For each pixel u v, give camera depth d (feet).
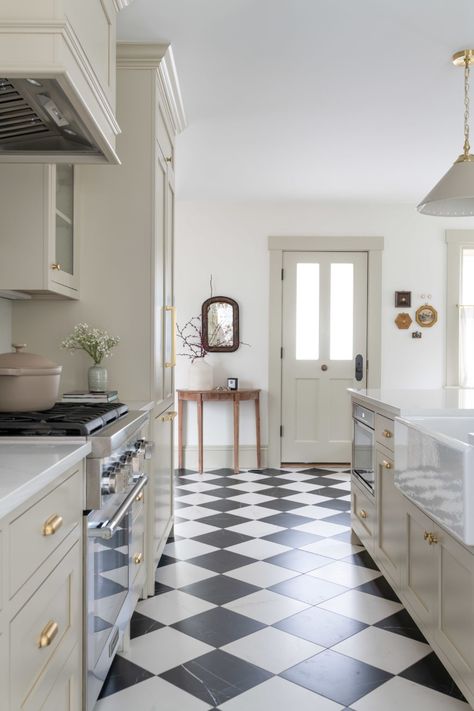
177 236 20.22
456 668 6.38
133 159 9.62
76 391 9.48
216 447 20.21
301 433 20.54
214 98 11.69
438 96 11.63
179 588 9.95
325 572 10.70
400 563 8.66
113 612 6.56
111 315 9.64
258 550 11.85
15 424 5.87
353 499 12.20
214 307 20.15
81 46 5.40
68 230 9.11
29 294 9.21
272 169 16.49
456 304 20.39
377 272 20.31
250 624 8.66
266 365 20.33
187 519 13.99
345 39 9.45
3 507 3.32
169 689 6.95
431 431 6.81
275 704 6.67
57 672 4.69
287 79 10.86
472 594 5.92
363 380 20.40
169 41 9.47
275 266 20.24
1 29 4.93
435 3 8.46
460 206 9.99
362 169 16.51
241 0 8.38
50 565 4.52
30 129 6.06
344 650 7.92
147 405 9.02
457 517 5.84
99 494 5.56
